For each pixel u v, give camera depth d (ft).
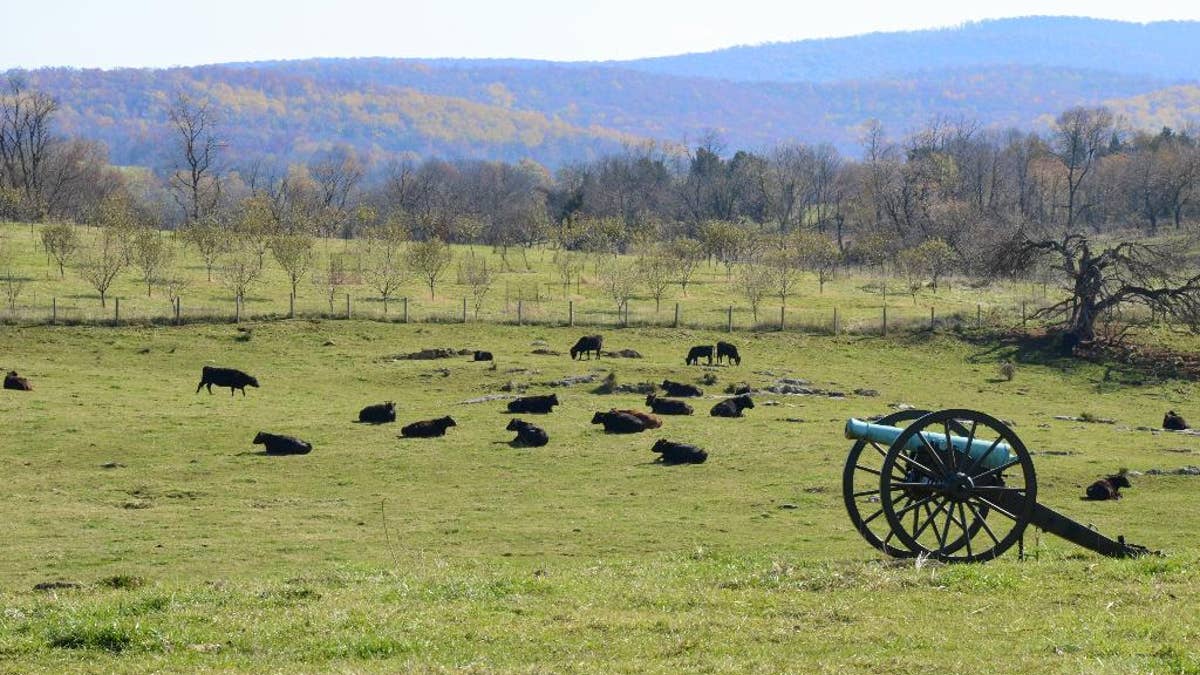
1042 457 144.15
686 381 202.28
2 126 576.20
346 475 130.52
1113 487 122.21
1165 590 58.54
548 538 102.78
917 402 196.03
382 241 414.21
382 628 53.21
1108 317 257.75
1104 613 54.60
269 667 47.78
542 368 208.85
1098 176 640.17
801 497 119.75
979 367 234.99
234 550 97.09
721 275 386.11
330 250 401.70
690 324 258.98
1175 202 563.07
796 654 49.29
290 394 187.52
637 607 57.47
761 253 420.36
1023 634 51.78
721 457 140.67
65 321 231.71
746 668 47.11
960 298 337.52
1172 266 254.47
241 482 126.31
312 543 99.76
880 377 221.25
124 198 459.73
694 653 49.55
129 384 191.21
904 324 263.70
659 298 305.94
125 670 47.75
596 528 106.52
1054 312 278.26
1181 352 241.96
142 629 52.39
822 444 148.77
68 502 116.06
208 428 154.92
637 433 155.84
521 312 273.13
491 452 143.13
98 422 156.15
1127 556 69.92
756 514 112.68
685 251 387.96
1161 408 203.92
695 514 112.68
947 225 496.64
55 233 322.55
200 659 49.21
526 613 56.03
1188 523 110.22
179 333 231.30
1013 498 69.26
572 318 258.37
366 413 162.91
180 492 121.19
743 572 65.10
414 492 122.72
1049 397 210.38
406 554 94.99
